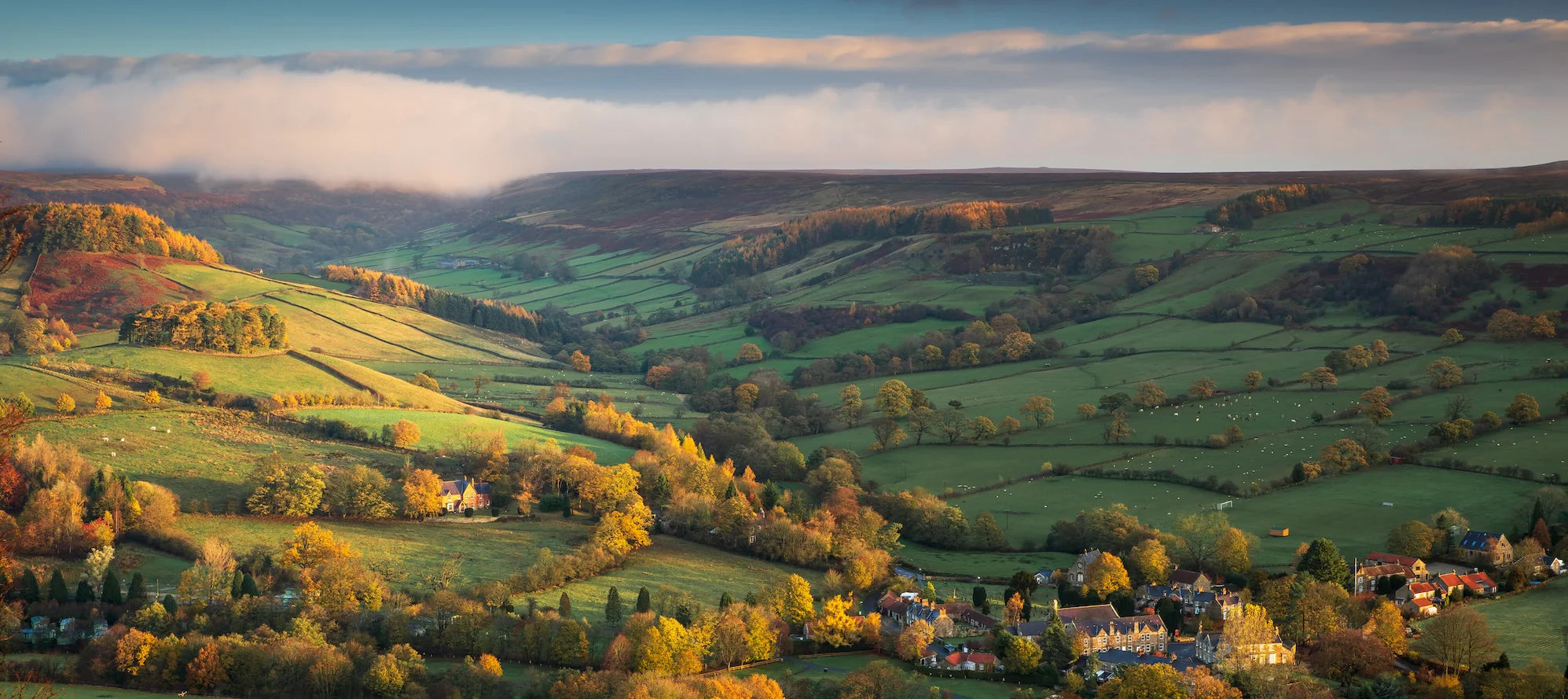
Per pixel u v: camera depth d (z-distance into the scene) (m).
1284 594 162.38
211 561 161.50
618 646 140.62
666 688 126.75
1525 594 165.88
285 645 134.38
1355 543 187.50
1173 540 187.62
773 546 197.00
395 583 166.75
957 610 166.38
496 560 181.38
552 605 162.12
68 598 150.00
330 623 146.12
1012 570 192.12
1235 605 163.38
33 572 153.00
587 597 168.62
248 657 131.50
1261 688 132.38
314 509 198.38
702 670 145.00
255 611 148.50
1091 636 153.62
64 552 169.00
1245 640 142.75
